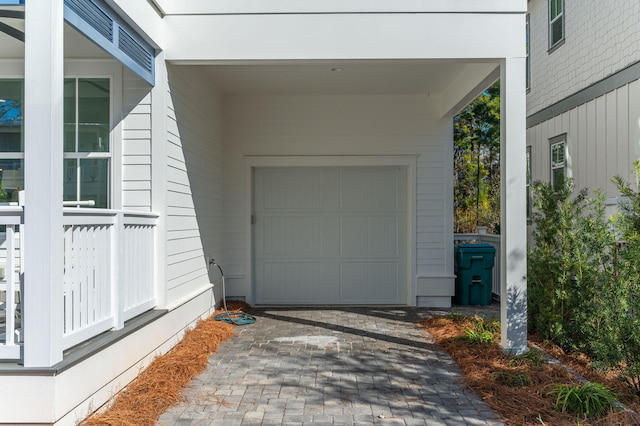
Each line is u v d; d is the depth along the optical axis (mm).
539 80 10383
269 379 4973
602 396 4102
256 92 8617
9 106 5910
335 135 8867
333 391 4652
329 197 9023
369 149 8875
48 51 3340
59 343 3367
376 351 6016
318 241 9023
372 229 9031
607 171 7785
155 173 5527
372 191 9023
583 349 5660
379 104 8867
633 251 4691
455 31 5660
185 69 6430
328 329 7168
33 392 3246
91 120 5582
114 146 5539
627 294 4695
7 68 5844
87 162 5598
